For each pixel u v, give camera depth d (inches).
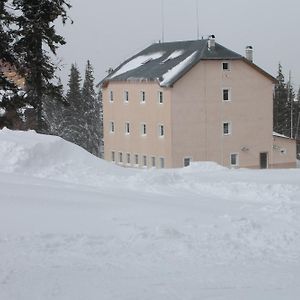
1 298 247.9
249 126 2251.5
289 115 3612.2
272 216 448.5
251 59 2299.5
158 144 2190.0
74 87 3307.1
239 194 581.0
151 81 2188.7
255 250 346.3
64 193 504.1
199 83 2145.7
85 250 330.3
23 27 1216.8
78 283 270.7
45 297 250.4
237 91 2219.5
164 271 296.7
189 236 370.0
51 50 1259.2
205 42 2217.0
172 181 635.5
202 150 2170.3
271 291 266.5
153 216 424.5
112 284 271.3
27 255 314.8
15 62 1232.8
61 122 3058.6
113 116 2439.7
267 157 2294.5
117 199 492.4
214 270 301.4
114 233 370.9
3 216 402.6
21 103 1269.7
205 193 589.9
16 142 698.8
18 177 595.2
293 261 324.5
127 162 2375.7
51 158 701.3
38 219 399.5
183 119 2133.4
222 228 393.1
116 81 2395.4
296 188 596.4
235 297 256.4
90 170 687.1
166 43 2450.8
